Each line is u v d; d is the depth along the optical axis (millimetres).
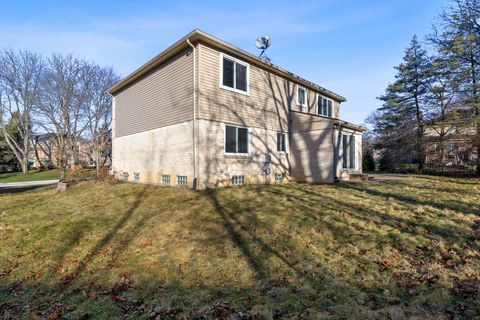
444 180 13672
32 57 27906
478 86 16859
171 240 5465
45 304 3557
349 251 4453
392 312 2814
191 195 8930
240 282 3768
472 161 17844
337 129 13094
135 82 13867
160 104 11891
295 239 5043
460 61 17328
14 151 32562
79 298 3652
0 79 28266
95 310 3312
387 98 27078
